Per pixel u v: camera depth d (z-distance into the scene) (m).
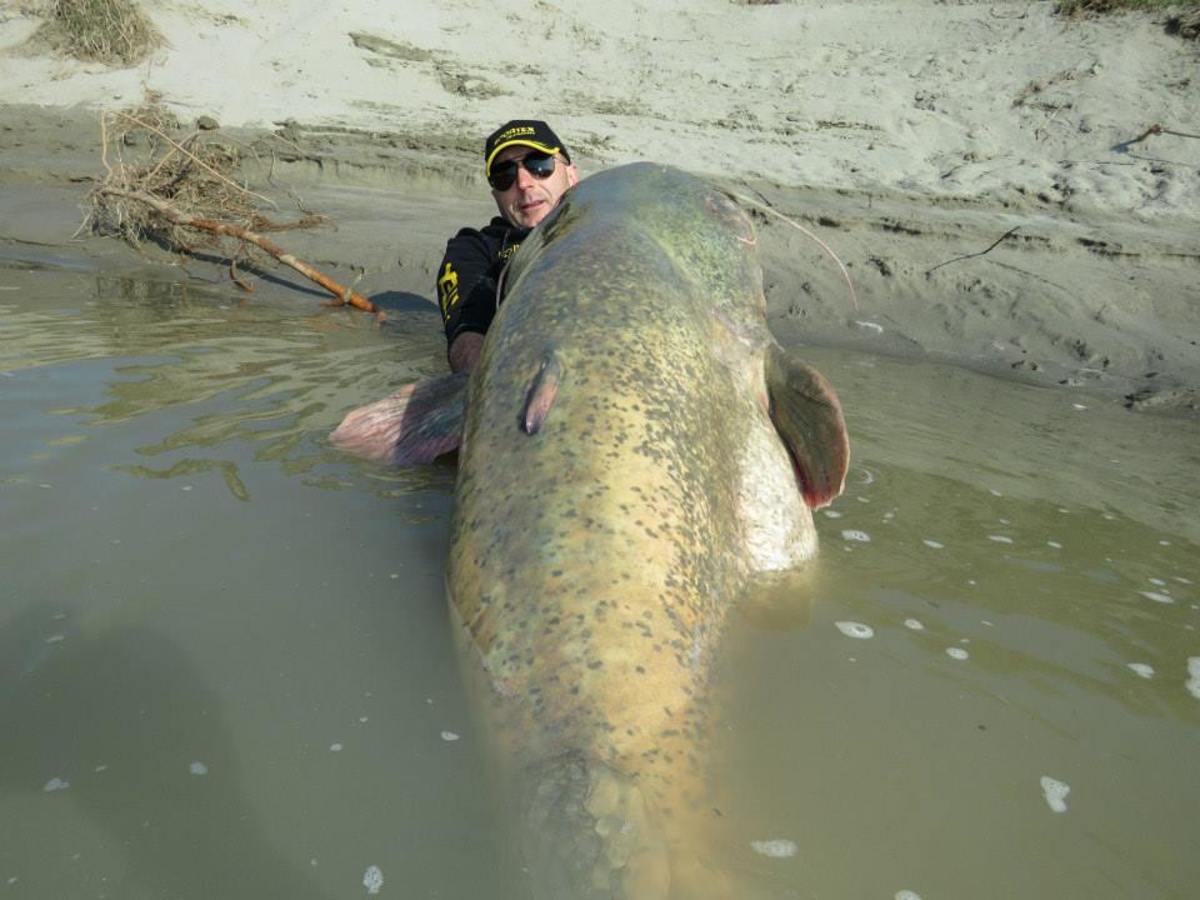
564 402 2.29
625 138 11.48
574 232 2.82
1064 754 2.00
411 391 3.53
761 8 16.67
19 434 3.31
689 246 2.88
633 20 16.53
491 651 1.99
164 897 1.55
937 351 5.91
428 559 2.57
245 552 2.58
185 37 14.50
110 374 4.12
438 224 8.34
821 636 2.38
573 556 2.04
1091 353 5.79
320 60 14.06
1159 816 1.84
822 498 2.89
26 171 9.31
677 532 2.18
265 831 1.69
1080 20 13.91
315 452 3.30
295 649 2.18
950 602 2.60
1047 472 3.72
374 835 1.69
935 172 10.48
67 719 1.95
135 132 10.69
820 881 1.63
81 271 6.76
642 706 1.85
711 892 1.56
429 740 1.91
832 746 1.97
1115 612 2.59
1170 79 11.91
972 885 1.65
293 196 9.12
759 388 2.85
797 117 12.45
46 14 14.52
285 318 5.70
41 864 1.61
